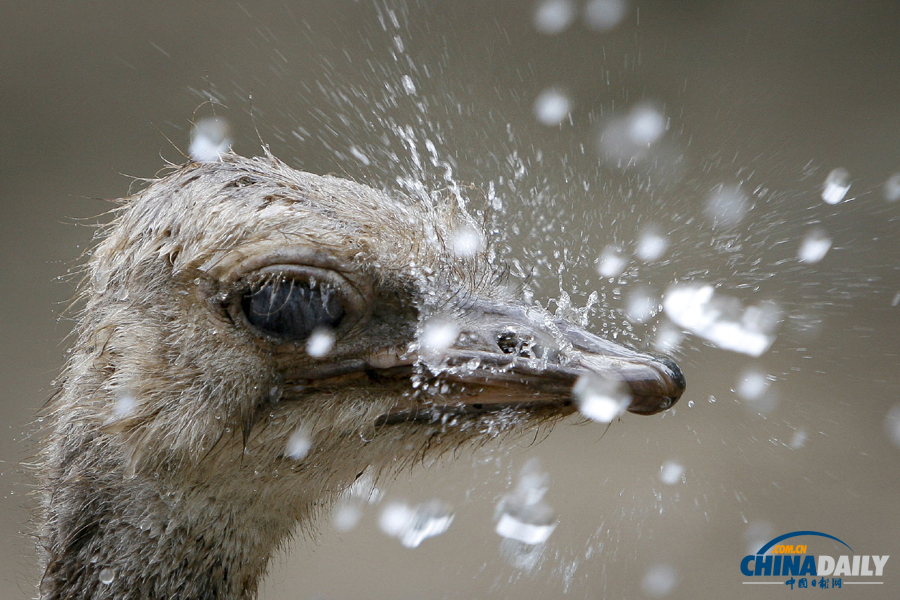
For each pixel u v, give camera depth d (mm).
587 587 10984
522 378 5934
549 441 13562
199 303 5781
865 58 22688
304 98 18656
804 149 18562
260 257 5656
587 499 12344
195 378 5832
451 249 6387
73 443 6277
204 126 6648
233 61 20438
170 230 5910
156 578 6125
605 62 20953
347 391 6008
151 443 5938
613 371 5859
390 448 6137
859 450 13211
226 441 5902
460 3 21781
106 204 17344
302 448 6027
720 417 13734
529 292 6711
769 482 12703
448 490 11766
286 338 5820
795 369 14148
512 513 8086
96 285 6379
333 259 5781
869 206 16641
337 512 6852
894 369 13914
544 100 17250
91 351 6230
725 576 11242
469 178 12539
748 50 22688
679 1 24344
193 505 6105
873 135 19344
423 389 6016
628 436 13641
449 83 18719
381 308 6027
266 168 6418
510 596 10961
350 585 11156
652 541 11758
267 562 6590
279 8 21734
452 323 6086
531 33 21375
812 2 25125
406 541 8898
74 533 6223
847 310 14773
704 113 19781
